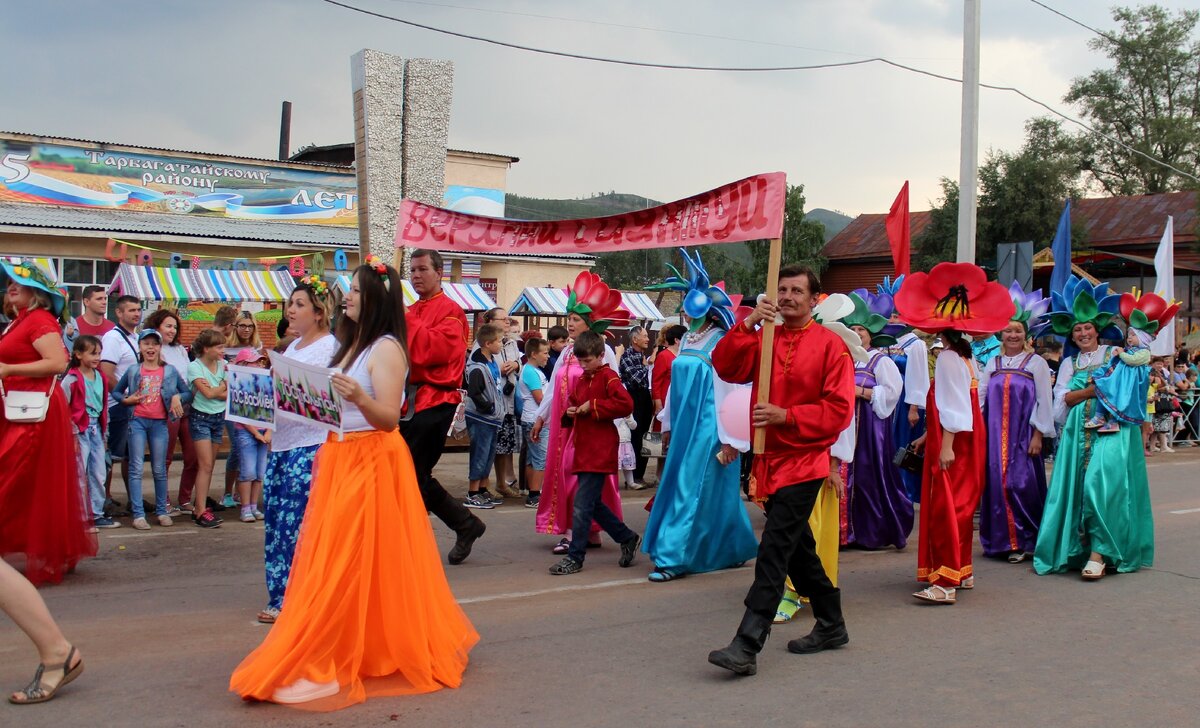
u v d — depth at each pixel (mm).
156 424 7961
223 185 18812
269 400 5062
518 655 4848
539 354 9930
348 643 4129
